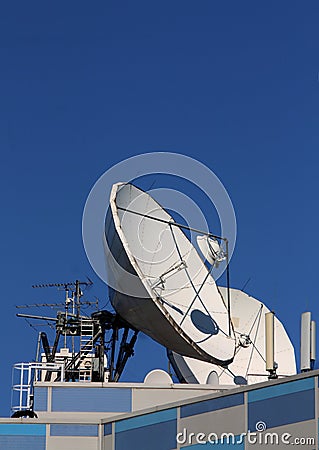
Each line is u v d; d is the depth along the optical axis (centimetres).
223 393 5028
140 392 6194
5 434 5425
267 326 5984
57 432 5422
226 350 6438
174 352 6612
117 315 6688
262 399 4944
